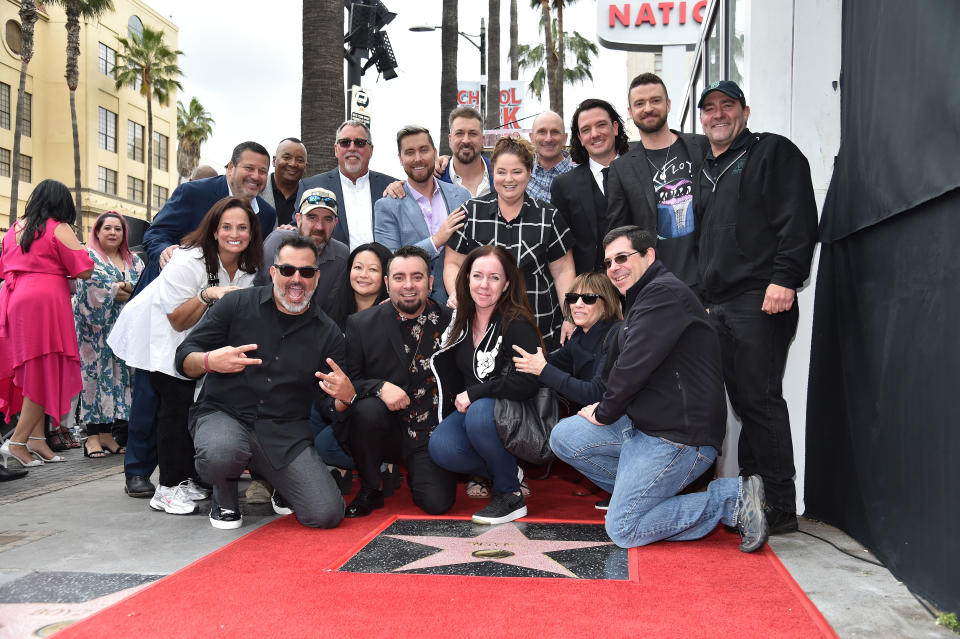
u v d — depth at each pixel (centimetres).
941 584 258
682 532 336
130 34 3628
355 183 533
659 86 427
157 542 345
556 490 483
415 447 411
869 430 328
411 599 262
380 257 446
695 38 1448
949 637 236
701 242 390
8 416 587
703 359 339
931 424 270
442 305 459
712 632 234
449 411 415
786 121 403
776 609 254
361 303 458
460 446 391
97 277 594
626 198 434
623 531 331
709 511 334
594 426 369
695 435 331
